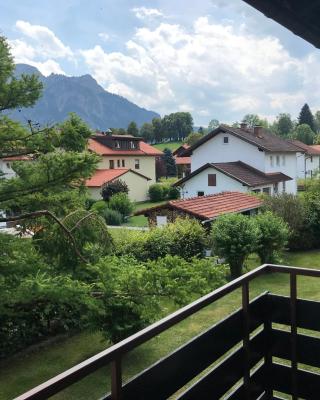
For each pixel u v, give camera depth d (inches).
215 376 103.5
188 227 478.3
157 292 250.8
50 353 305.4
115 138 1581.0
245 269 501.4
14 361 294.0
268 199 670.5
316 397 122.6
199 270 272.5
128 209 1111.0
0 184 253.3
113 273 258.4
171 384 87.0
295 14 103.4
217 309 359.3
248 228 469.4
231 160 1247.5
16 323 299.9
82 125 268.2
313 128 3868.1
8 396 246.7
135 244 431.5
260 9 101.0
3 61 247.9
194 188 1113.4
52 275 255.3
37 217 268.5
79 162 250.1
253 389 122.5
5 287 236.7
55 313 320.2
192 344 94.7
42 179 254.2
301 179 1689.2
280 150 1266.0
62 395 232.1
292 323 123.3
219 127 1248.2
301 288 415.8
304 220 621.9
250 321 119.3
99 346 314.3
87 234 272.7
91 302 237.9
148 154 1710.1
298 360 123.8
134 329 269.0
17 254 256.8
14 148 265.9
